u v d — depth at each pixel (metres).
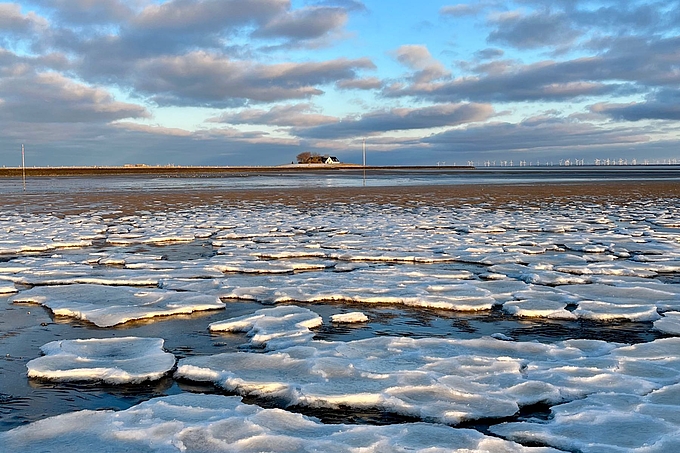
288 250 11.37
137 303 7.31
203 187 36.81
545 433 3.92
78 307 7.05
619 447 3.68
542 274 9.09
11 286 8.08
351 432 3.91
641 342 6.04
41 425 3.95
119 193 30.05
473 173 78.62
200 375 4.97
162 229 15.04
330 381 4.77
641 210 20.22
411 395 4.55
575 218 17.56
